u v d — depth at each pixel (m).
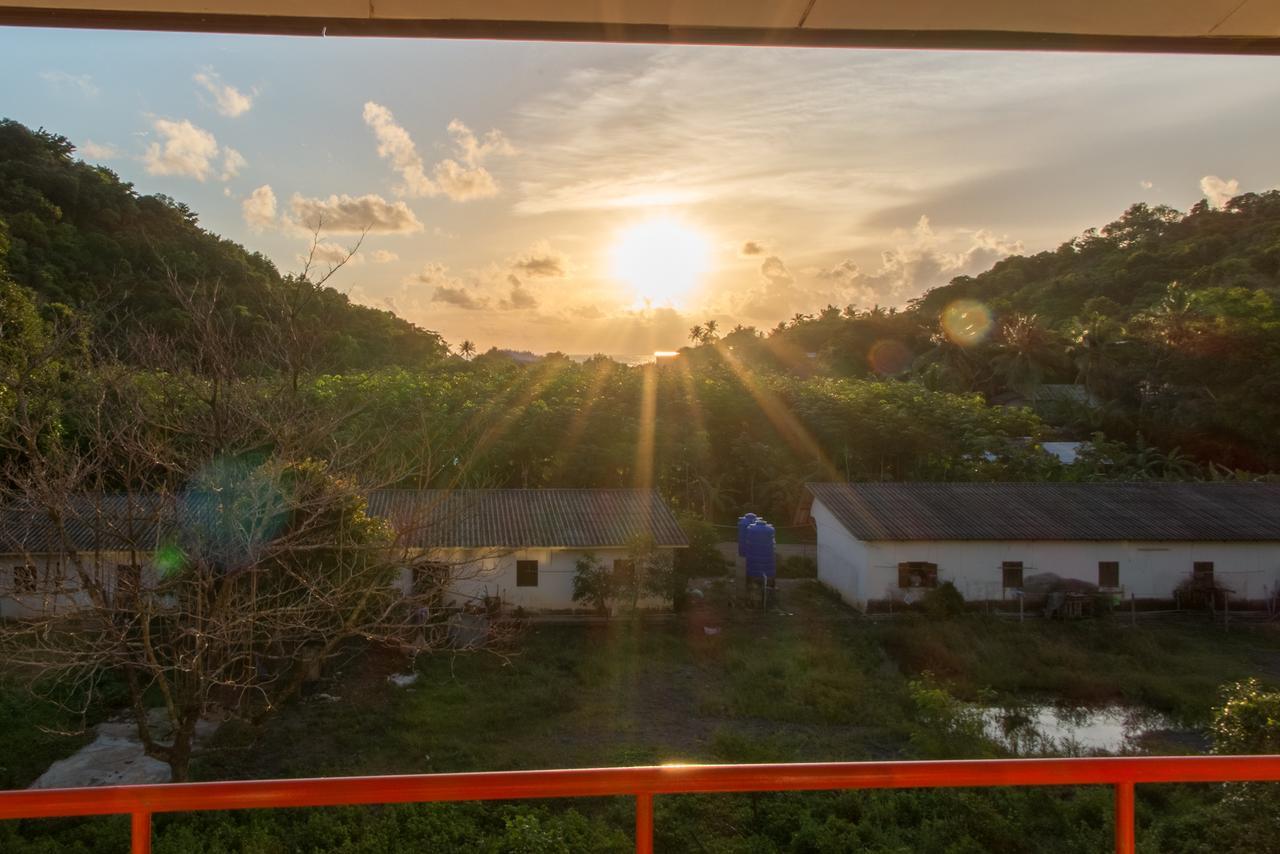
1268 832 8.10
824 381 42.91
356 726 13.63
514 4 2.16
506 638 15.20
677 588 21.28
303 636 11.70
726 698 15.24
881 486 25.31
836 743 13.18
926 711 14.07
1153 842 8.52
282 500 11.44
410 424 25.89
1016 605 22.09
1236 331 39.75
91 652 10.09
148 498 11.52
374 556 12.23
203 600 10.47
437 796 1.93
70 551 10.08
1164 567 22.44
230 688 13.76
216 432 10.71
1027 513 23.33
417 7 2.17
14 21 2.26
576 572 20.97
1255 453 39.56
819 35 2.35
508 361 50.53
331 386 28.28
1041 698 15.96
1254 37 2.40
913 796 9.88
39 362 10.83
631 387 35.50
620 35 2.33
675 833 9.02
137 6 2.17
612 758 12.52
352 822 9.14
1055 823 9.41
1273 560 22.58
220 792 1.91
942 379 48.84
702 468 32.91
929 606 21.19
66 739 12.91
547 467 30.34
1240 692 10.30
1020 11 2.23
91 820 9.68
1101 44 2.43
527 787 1.96
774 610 22.20
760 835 9.20
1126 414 42.28
